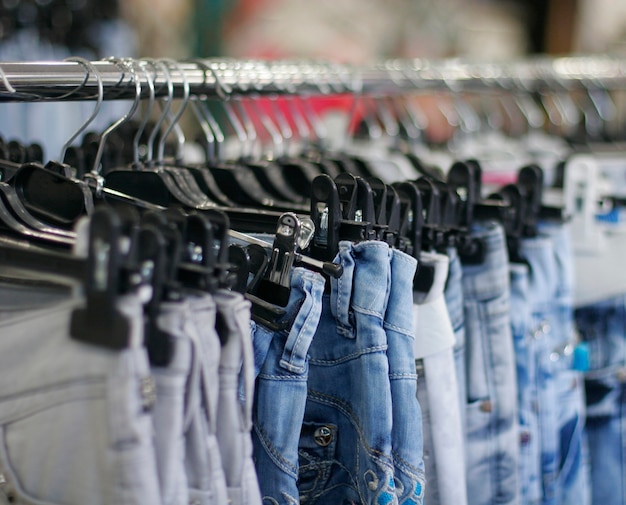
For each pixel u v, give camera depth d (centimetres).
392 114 160
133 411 49
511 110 210
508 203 99
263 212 75
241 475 60
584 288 117
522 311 98
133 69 79
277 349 70
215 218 59
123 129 114
